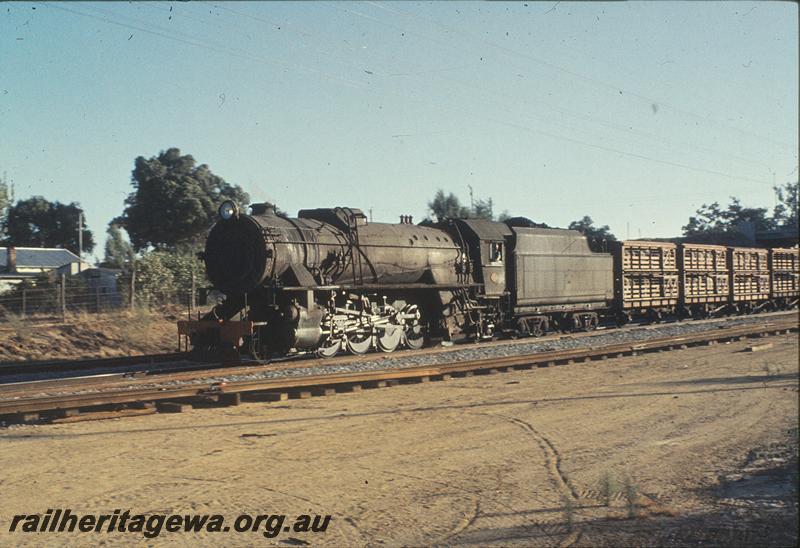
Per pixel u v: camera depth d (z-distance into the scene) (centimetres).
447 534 682
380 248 2136
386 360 1888
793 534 657
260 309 1873
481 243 2489
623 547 639
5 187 3027
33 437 1040
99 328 2514
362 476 861
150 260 3378
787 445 991
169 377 1526
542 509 747
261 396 1338
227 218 1869
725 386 1490
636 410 1252
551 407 1284
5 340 2231
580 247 2923
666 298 3422
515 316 2630
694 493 799
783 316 3931
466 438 1047
